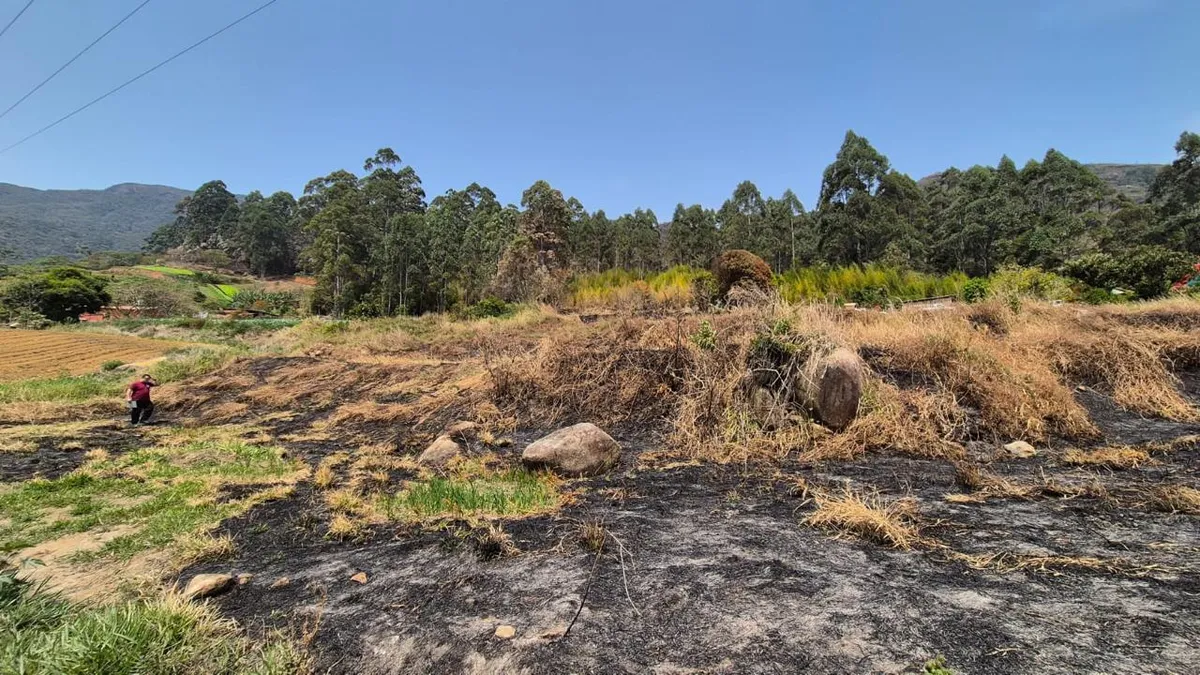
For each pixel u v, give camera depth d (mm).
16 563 3107
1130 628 1787
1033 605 1990
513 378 7242
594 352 7324
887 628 1919
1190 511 2809
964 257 34562
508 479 4484
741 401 5473
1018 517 2932
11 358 20844
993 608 1991
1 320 42000
